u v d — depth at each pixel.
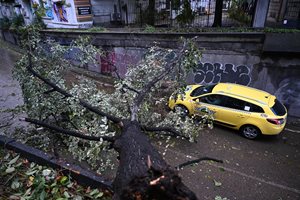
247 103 7.65
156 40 10.40
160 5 14.80
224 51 9.32
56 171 4.00
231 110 7.85
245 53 9.03
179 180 1.99
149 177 2.01
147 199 1.94
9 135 6.08
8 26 19.23
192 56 5.02
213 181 5.91
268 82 9.16
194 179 5.93
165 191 1.88
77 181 3.90
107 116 4.19
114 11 15.88
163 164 2.55
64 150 5.75
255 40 8.66
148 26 11.95
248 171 6.36
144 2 15.34
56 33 13.66
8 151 4.65
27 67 5.00
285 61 8.57
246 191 5.69
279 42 8.19
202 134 7.94
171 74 5.44
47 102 5.12
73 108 4.66
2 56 16.19
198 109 8.11
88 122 4.73
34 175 3.96
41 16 17.09
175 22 13.27
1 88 10.52
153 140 7.04
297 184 6.05
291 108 9.24
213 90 8.22
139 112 5.49
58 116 5.77
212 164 6.49
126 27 13.79
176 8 12.14
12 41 19.41
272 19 13.11
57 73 5.59
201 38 9.48
